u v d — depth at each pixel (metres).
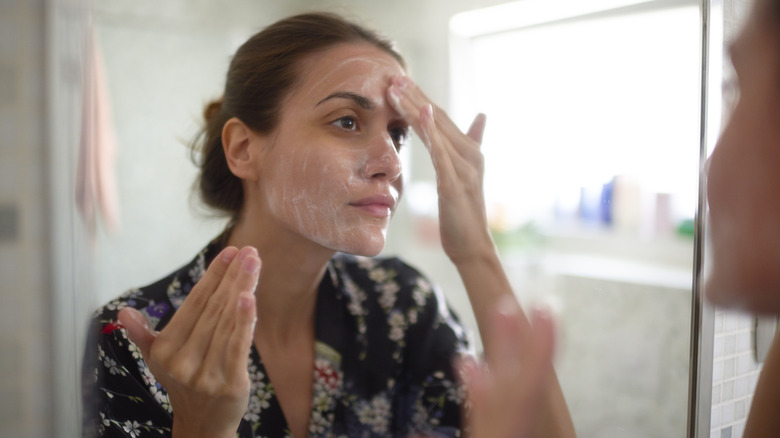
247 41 0.76
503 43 1.37
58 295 0.33
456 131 0.76
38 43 0.32
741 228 0.34
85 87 0.36
